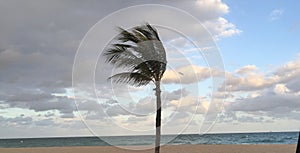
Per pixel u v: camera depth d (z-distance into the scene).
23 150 19.42
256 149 16.02
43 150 19.14
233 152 14.50
